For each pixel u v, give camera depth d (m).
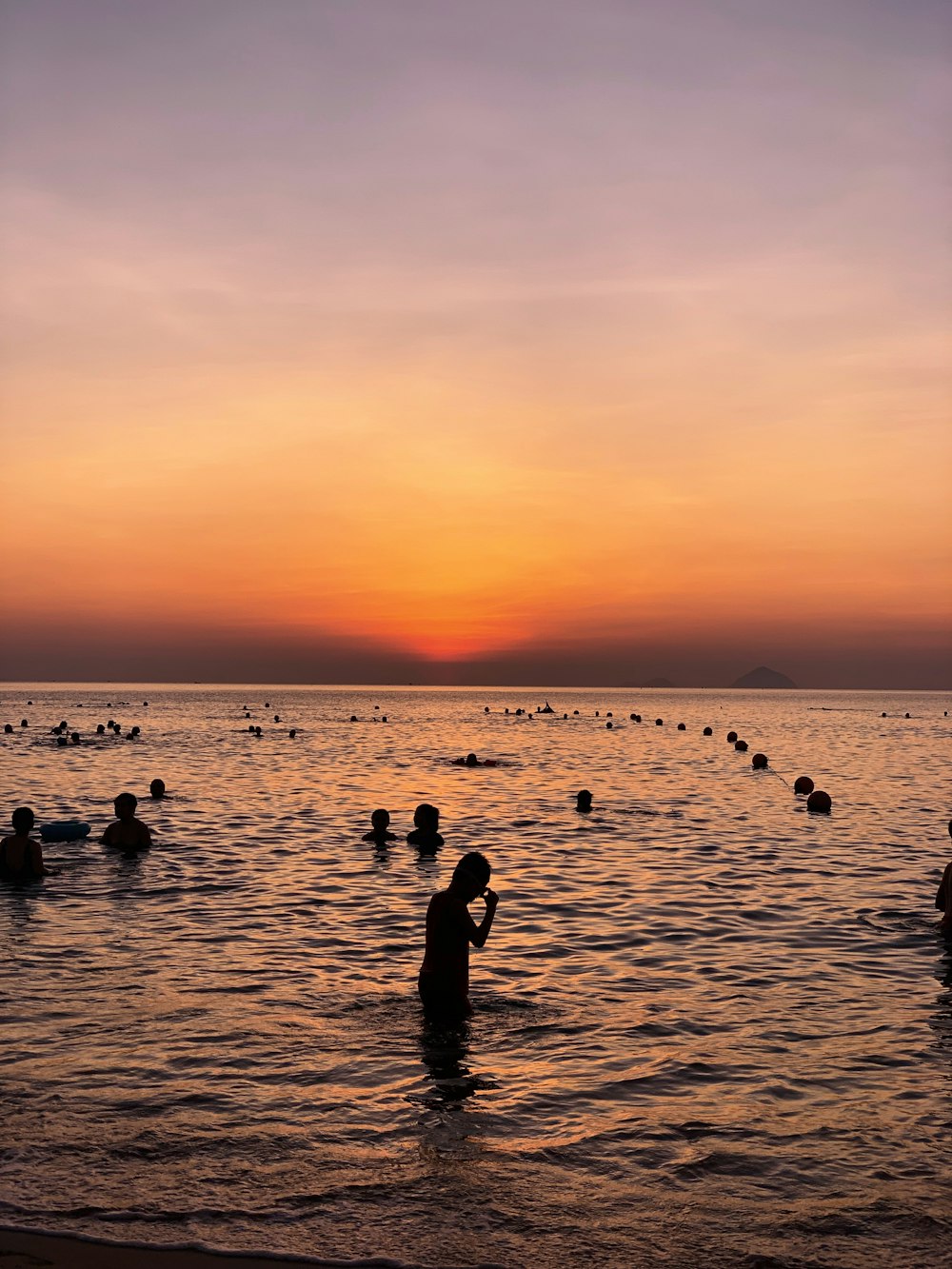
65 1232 5.82
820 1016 10.13
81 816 25.38
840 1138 7.25
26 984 10.84
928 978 11.60
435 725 88.06
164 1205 6.14
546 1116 7.56
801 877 18.05
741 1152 6.99
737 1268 5.55
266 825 24.08
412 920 14.34
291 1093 7.92
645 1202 6.27
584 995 10.81
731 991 11.02
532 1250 5.70
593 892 16.58
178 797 29.95
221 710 124.62
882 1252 5.74
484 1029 9.58
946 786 35.69
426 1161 6.77
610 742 64.38
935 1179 6.64
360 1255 5.63
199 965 11.73
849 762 47.97
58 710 119.31
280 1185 6.41
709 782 36.78
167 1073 8.30
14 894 15.95
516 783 35.91
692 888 16.92
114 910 14.79
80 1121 7.32
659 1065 8.66
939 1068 8.67
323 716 109.62
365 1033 9.41
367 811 27.09
